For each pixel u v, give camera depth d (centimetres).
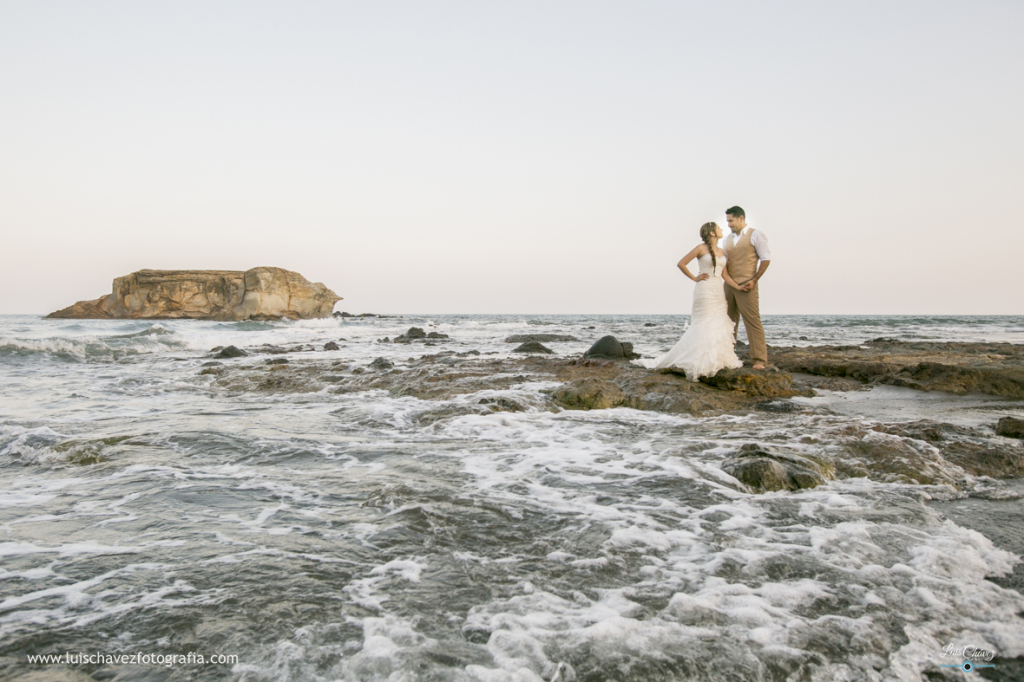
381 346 2091
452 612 239
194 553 295
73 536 319
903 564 285
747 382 809
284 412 746
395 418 688
